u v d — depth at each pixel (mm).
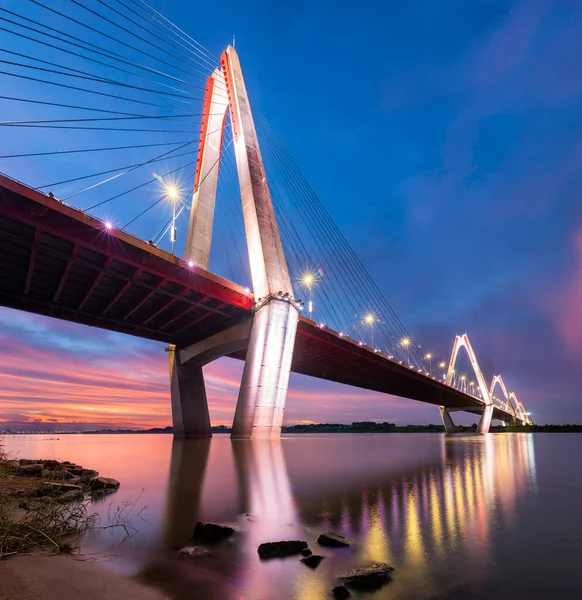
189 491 10555
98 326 43000
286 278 41625
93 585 4320
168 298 37469
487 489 11016
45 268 31438
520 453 27422
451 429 126125
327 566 5055
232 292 37875
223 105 54125
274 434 36125
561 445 42031
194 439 48375
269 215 43281
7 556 5062
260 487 11180
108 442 49000
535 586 4465
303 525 7027
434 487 11289
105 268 30953
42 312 38688
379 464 18016
